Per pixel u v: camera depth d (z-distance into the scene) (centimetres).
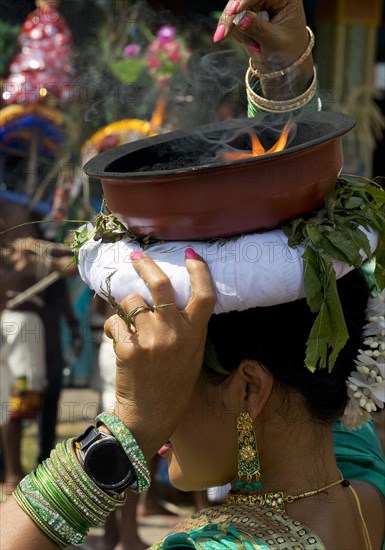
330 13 631
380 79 738
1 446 439
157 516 405
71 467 99
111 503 99
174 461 119
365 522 116
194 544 99
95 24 416
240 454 110
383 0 704
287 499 110
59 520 98
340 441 133
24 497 99
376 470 129
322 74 632
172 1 592
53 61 393
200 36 427
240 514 108
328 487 112
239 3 121
